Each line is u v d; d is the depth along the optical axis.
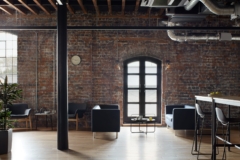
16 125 9.27
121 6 8.71
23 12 8.96
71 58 9.41
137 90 9.63
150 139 7.40
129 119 9.63
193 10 7.56
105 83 9.45
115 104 9.17
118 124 7.53
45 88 9.40
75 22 9.40
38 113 8.95
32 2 8.05
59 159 5.52
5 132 5.98
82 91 9.43
